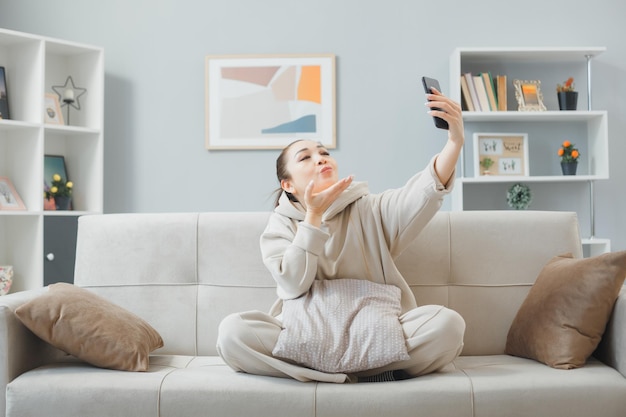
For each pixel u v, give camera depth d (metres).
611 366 1.86
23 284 3.67
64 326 1.86
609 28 4.04
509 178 3.78
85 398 1.74
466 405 1.68
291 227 2.06
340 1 4.03
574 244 2.22
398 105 4.02
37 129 3.61
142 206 4.06
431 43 4.02
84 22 4.07
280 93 4.03
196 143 4.06
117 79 4.07
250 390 1.71
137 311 2.24
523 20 4.03
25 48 3.68
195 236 2.26
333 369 1.76
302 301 1.88
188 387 1.73
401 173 4.02
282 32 4.04
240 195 4.04
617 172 4.05
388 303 1.89
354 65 4.03
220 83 4.04
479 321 2.17
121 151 4.06
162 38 4.07
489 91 3.83
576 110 3.90
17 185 3.70
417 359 1.79
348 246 2.00
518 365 1.90
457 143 1.88
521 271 2.20
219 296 2.22
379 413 1.67
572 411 1.69
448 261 2.20
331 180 2.06
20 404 1.76
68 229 3.84
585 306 1.86
